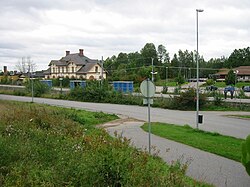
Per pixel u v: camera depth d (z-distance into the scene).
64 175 7.75
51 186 7.27
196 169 11.66
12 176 8.00
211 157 13.71
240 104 39.75
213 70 124.88
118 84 62.66
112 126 24.62
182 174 7.96
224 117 32.25
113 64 126.31
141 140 17.98
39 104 40.72
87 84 57.72
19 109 23.61
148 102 13.91
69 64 111.69
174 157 13.56
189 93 41.22
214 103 41.59
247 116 32.78
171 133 20.66
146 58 131.00
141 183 6.71
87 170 7.39
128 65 113.62
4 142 10.25
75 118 24.47
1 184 7.54
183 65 134.75
